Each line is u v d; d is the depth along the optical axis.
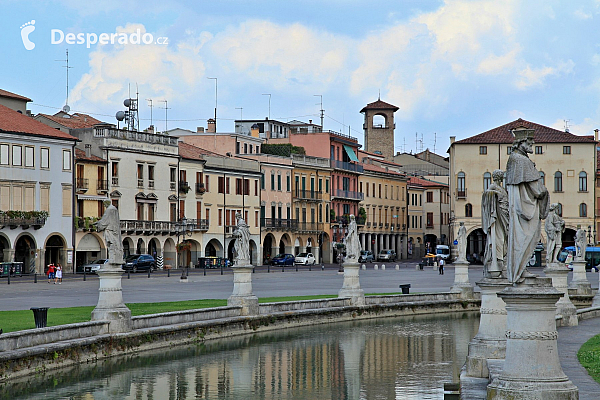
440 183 162.25
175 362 31.78
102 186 89.31
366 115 168.50
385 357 33.31
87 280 72.00
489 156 117.81
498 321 21.94
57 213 84.38
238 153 114.62
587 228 116.62
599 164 124.88
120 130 91.69
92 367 30.02
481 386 21.05
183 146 107.12
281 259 109.38
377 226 141.38
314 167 123.38
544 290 15.20
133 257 87.00
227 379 28.77
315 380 28.55
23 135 81.12
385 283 71.19
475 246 124.00
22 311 39.81
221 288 60.94
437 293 52.38
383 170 145.62
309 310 43.91
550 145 117.69
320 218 125.44
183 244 88.62
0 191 79.12
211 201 104.25
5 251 80.00
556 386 15.04
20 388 26.72
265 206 113.38
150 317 34.56
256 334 39.94
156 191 95.88
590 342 28.61
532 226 15.78
